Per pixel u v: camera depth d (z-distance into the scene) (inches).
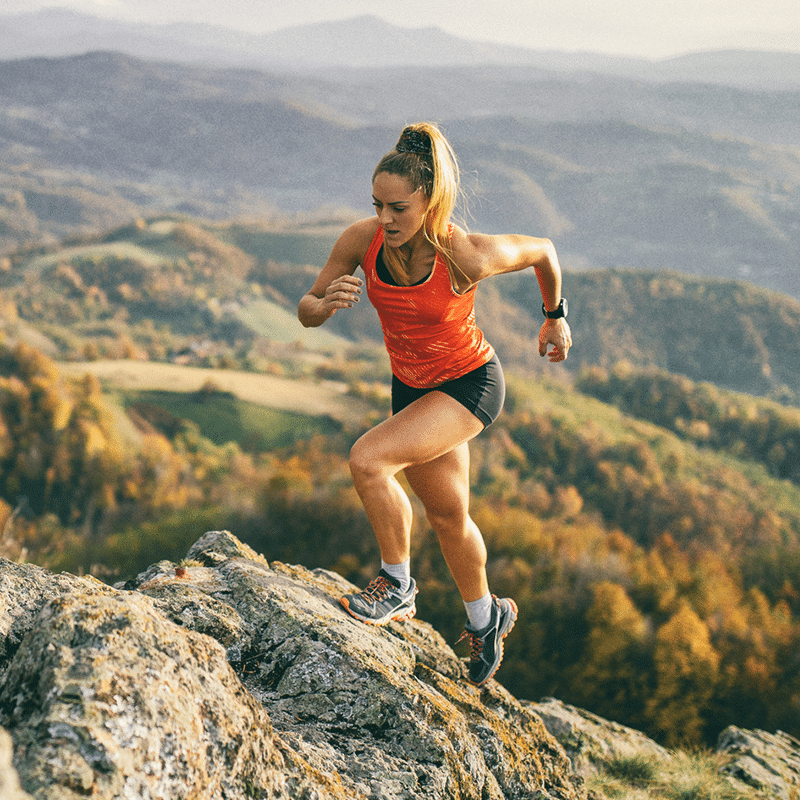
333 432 4471.0
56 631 58.2
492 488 3799.2
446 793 84.4
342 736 85.7
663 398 6112.2
